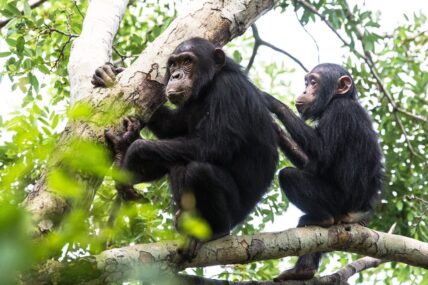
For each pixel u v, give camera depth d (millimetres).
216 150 10234
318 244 10992
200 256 9586
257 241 10180
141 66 10070
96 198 11164
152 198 13867
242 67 11797
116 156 9094
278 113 13023
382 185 14281
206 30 11023
